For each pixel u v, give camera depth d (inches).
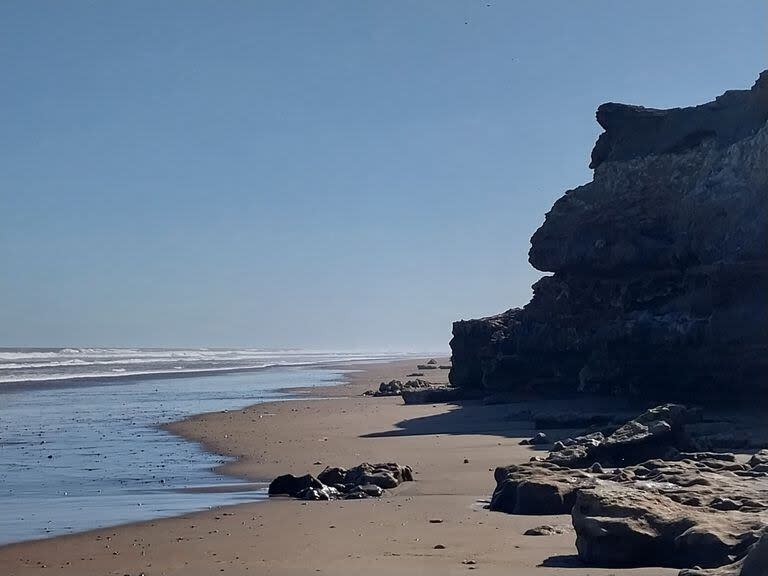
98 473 856.9
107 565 477.4
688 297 1155.9
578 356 1413.6
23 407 1722.4
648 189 1286.9
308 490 693.3
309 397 1983.3
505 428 1123.3
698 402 1111.6
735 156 1170.6
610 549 416.5
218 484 781.9
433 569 418.3
